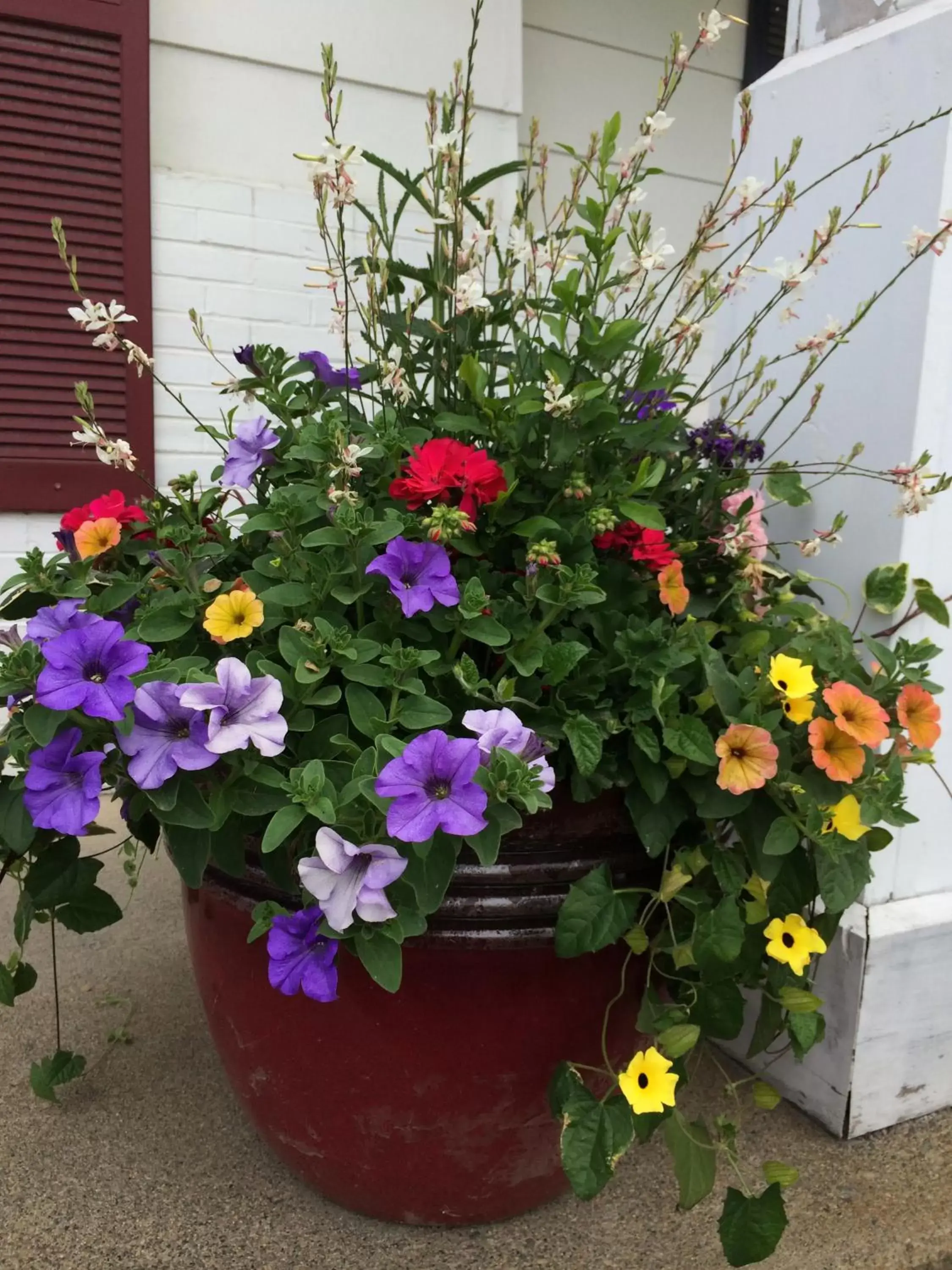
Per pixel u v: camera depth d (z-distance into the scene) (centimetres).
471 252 106
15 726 86
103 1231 105
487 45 252
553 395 95
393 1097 94
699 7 291
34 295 222
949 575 127
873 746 89
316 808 76
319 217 107
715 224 116
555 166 277
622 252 176
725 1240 87
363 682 85
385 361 108
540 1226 108
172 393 117
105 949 168
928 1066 131
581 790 88
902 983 126
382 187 115
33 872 95
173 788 79
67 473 230
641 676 91
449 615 90
